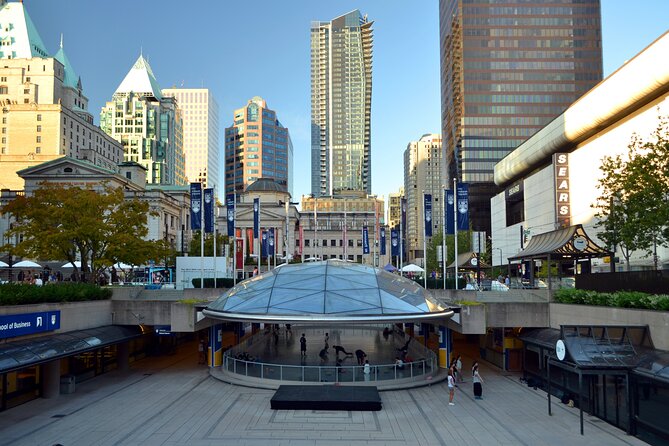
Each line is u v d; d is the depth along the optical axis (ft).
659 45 172.55
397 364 101.81
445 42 515.09
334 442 68.28
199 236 293.23
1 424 76.69
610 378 77.51
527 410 84.79
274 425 75.61
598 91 212.02
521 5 445.78
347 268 113.29
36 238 135.13
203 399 91.35
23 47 487.61
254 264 337.72
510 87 440.86
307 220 507.30
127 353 121.19
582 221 225.35
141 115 626.64
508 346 120.98
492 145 439.63
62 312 100.58
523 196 305.73
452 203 154.81
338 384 97.96
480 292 131.03
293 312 96.12
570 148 251.19
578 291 105.19
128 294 129.59
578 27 442.50
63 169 310.86
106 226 140.87
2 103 428.97
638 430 70.59
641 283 94.17
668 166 102.58
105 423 76.74
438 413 82.64
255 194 476.54
